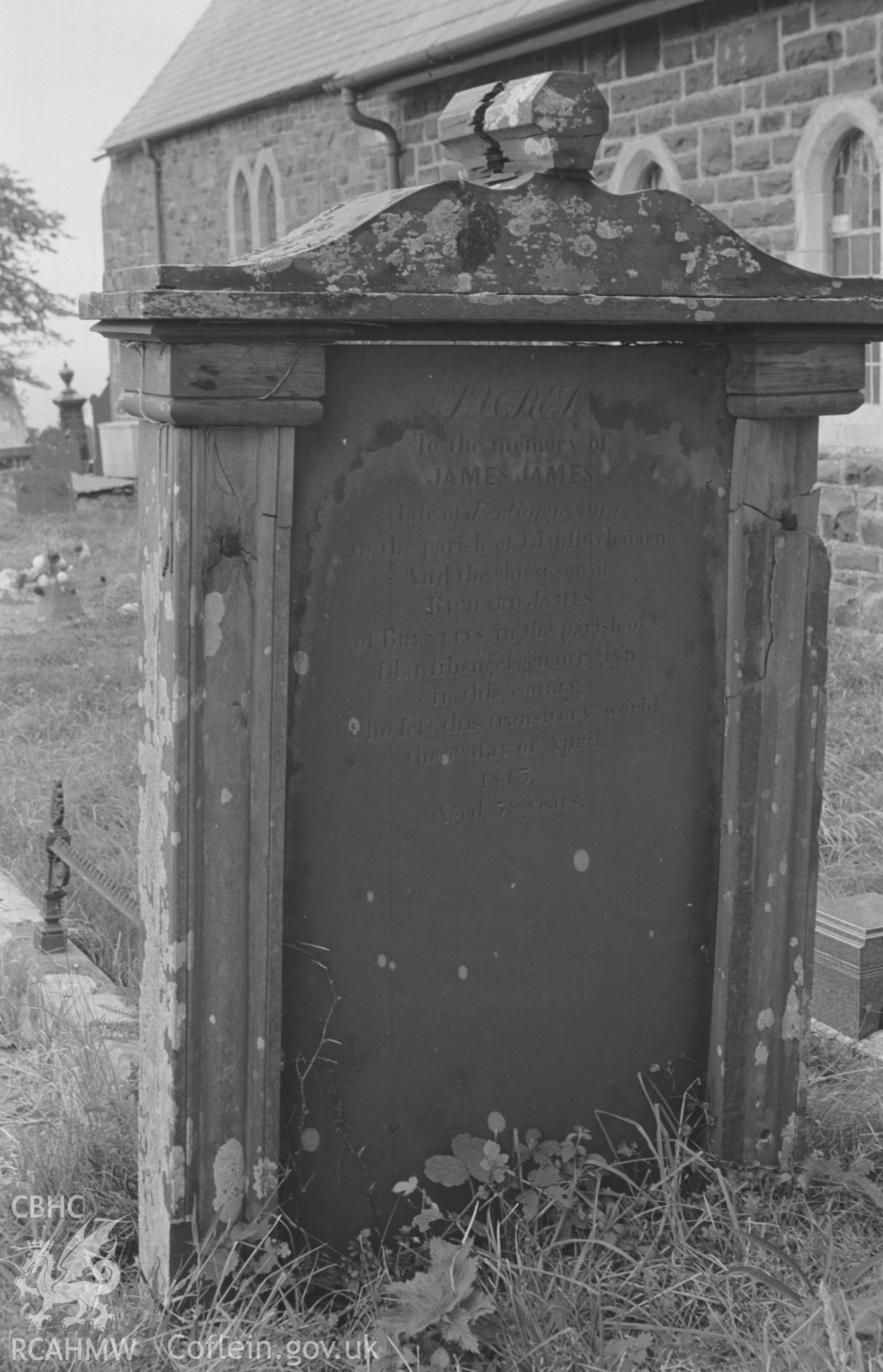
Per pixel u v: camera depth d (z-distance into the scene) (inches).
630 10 353.1
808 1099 130.7
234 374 97.7
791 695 119.6
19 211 1041.5
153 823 106.7
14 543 562.6
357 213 106.7
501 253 101.6
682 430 116.2
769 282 109.9
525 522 112.3
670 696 119.3
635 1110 124.0
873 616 329.7
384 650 109.3
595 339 112.6
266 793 104.3
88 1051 139.5
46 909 174.2
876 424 325.4
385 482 107.3
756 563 117.6
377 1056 113.8
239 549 101.2
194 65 856.9
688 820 121.7
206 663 101.4
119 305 96.7
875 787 220.5
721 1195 121.4
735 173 350.6
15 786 243.4
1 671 335.9
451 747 112.6
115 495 713.0
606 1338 105.9
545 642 114.4
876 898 162.1
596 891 119.3
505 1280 107.7
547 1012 119.2
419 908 113.4
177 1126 105.7
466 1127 117.8
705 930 124.0
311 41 684.1
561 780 116.7
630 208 105.1
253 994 106.3
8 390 1070.4
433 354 107.3
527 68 425.4
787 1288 103.8
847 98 315.3
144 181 863.7
